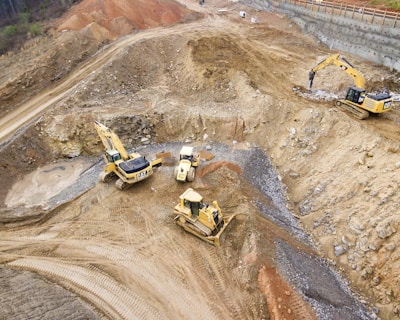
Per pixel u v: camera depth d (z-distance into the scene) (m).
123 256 18.14
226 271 17.33
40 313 13.89
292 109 27.59
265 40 43.19
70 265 17.66
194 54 35.78
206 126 28.50
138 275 17.09
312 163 24.16
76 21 43.88
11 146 25.81
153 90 33.22
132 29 46.28
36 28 44.34
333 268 19.08
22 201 22.72
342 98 28.94
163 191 22.64
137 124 28.47
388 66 33.94
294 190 23.83
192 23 50.91
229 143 27.53
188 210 18.89
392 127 23.86
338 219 20.38
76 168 26.31
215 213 18.62
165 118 29.06
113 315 15.12
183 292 16.27
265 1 57.28
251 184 23.47
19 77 33.28
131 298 15.95
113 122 27.95
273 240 19.05
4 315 13.38
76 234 19.67
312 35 44.84
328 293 16.94
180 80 34.19
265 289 16.25
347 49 39.00
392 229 17.81
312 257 19.23
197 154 24.67
